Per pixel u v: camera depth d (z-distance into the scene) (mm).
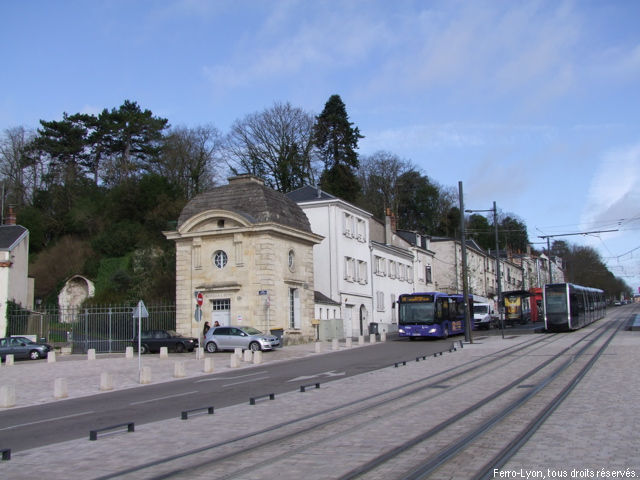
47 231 65875
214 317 39406
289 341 39656
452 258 78000
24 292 47125
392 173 80312
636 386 15805
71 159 70750
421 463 8688
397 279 64125
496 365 22703
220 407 15211
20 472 9102
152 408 15906
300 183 65562
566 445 9484
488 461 8680
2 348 37594
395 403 14617
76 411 16219
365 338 48688
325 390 17609
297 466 8820
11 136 68750
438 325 41781
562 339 36281
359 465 8711
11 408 17641
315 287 50938
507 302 63969
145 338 38531
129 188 64750
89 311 45375
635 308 127375
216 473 8602
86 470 9125
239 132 65500
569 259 117500
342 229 52375
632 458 8570
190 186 67688
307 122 66625
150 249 54094
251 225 38562
